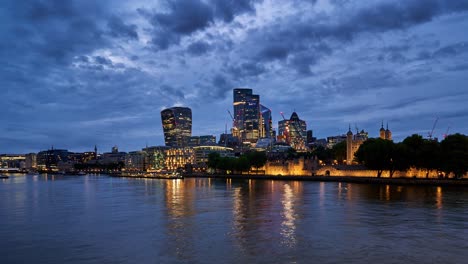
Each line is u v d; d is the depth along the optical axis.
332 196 140.88
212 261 54.97
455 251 58.72
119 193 170.00
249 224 81.44
